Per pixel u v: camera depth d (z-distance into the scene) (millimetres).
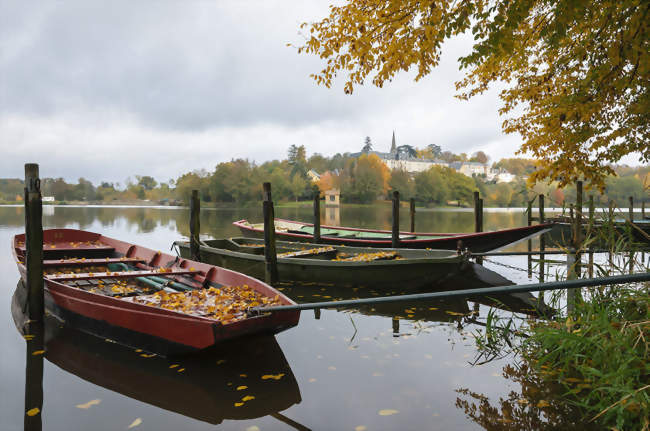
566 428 2990
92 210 56438
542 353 4320
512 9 3998
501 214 51188
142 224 27141
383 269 7387
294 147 146125
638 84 5664
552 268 9977
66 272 7262
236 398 3570
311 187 100688
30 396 3648
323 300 7031
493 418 3143
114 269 7891
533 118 7398
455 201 104500
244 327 4148
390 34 5285
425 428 3031
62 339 5062
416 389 3662
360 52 5324
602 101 6027
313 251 9047
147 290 6168
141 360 4418
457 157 165875
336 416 3234
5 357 4512
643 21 4457
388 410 3307
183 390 3727
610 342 3529
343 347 4719
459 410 3283
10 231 20266
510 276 9141
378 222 33969
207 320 4027
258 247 9375
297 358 4410
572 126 6578
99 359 4449
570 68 6371
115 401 3545
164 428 3107
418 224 30375
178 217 37438
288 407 3393
